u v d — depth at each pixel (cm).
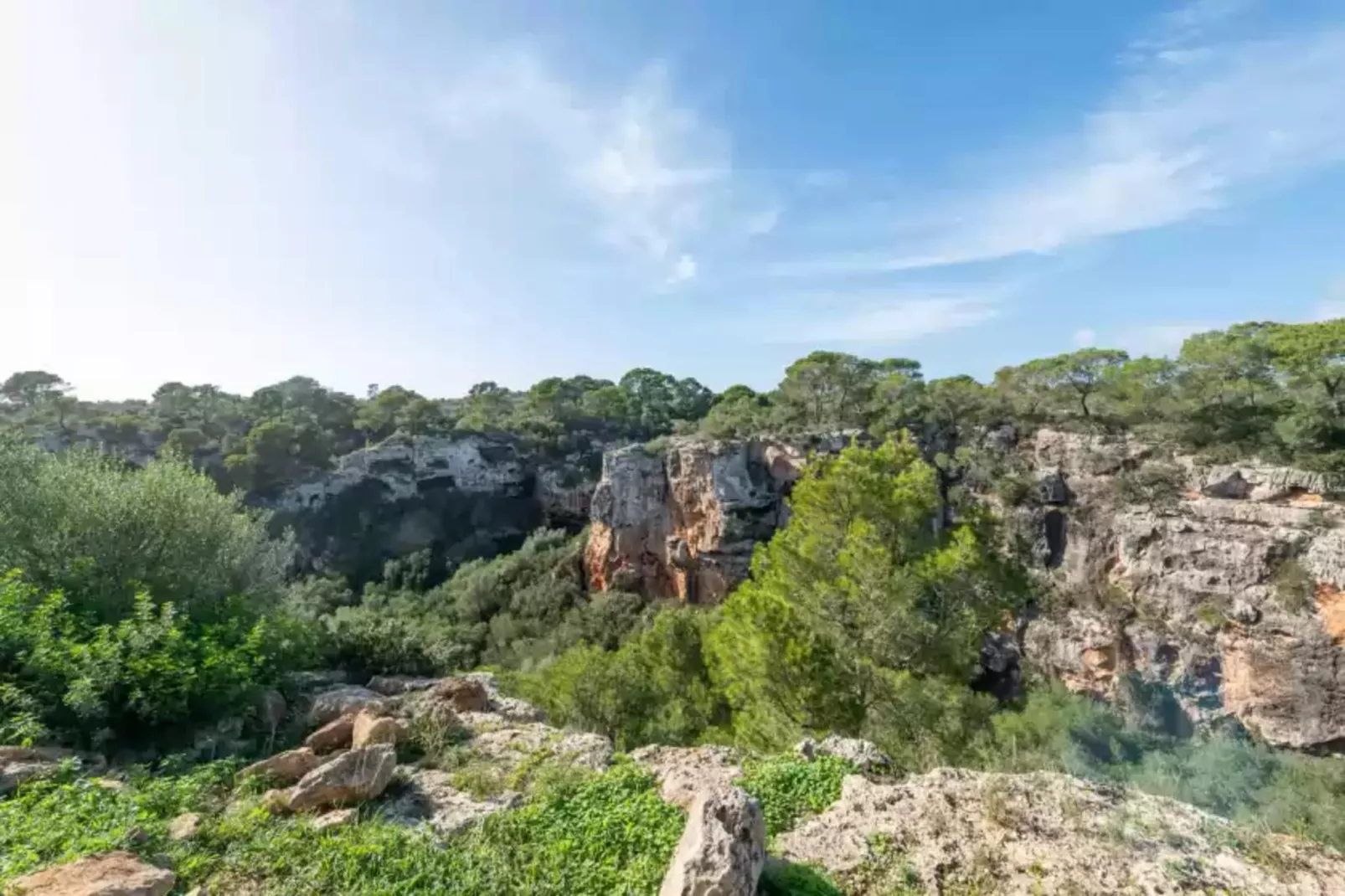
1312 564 3147
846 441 5066
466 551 6600
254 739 986
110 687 879
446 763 860
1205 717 3419
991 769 930
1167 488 3866
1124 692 3669
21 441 1389
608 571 5453
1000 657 4178
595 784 741
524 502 7306
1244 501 3519
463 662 2242
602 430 8138
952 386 5903
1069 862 575
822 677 1226
